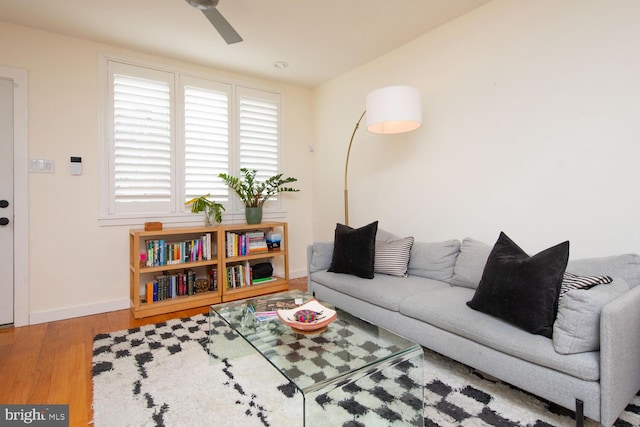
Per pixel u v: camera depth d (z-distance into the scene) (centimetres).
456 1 248
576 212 208
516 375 156
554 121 217
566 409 159
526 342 152
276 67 369
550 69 218
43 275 286
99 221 309
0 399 173
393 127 278
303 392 124
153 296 310
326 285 278
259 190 378
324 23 277
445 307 193
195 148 359
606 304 134
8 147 273
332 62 355
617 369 130
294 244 434
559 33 213
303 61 352
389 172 334
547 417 154
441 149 285
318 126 430
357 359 150
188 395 175
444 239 285
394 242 282
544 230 223
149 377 192
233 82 382
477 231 261
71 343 241
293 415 158
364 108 361
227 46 316
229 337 217
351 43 312
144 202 331
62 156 292
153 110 334
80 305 301
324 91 418
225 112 377
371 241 271
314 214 441
